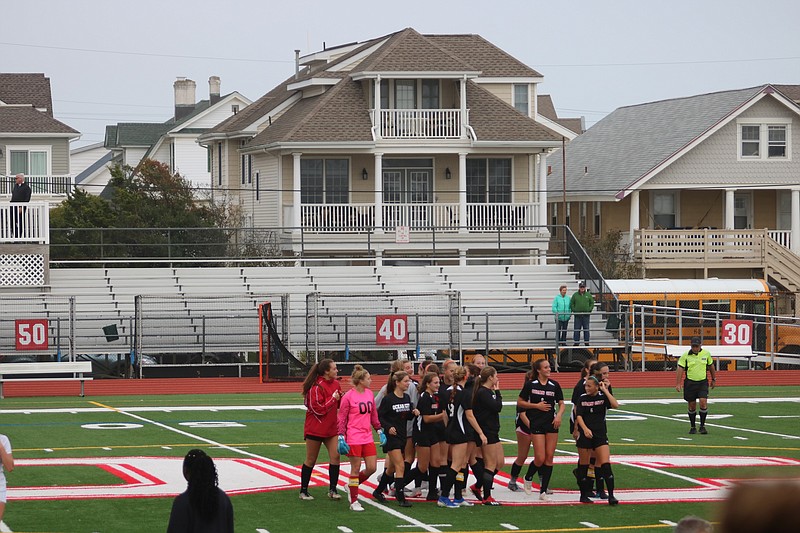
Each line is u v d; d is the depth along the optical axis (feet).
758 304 277.03
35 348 224.74
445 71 302.86
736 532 20.27
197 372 236.22
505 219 313.32
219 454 135.54
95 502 102.63
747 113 348.18
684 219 355.36
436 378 104.22
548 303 279.28
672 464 131.54
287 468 125.08
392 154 305.94
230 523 59.52
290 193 311.27
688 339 273.33
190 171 507.71
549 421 107.76
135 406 190.29
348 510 100.99
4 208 257.34
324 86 331.36
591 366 107.14
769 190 358.23
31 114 371.97
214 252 315.58
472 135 303.27
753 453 141.38
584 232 341.62
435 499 107.45
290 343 240.94
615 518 99.66
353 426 100.17
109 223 311.68
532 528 94.84
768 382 245.04
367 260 303.48
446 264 312.29
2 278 256.32
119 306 257.55
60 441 145.28
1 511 76.48
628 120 406.41
